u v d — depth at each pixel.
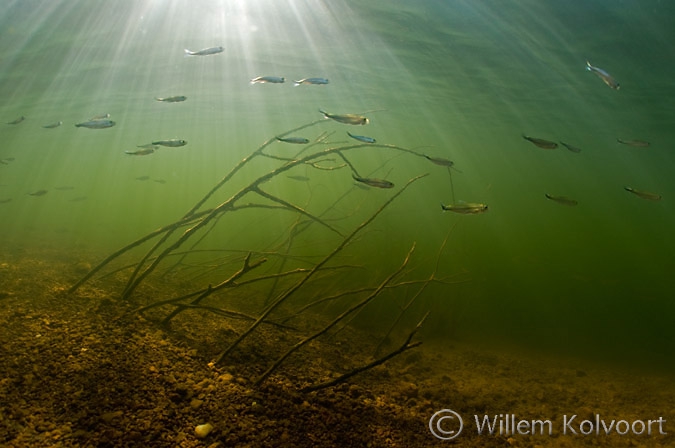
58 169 79.75
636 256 41.78
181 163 79.81
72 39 11.35
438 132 32.62
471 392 5.95
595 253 36.94
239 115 27.05
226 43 12.52
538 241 39.91
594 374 7.83
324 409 4.01
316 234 12.75
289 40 12.41
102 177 130.62
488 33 11.57
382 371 6.18
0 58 12.16
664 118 20.20
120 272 7.39
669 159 35.31
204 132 35.88
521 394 6.21
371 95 20.41
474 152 45.06
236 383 3.95
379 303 9.41
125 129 30.19
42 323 4.08
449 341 9.13
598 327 11.72
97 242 15.59
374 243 11.82
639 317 13.03
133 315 4.80
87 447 2.65
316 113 26.30
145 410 3.15
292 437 3.34
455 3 9.99
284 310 8.11
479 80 16.25
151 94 18.80
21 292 4.84
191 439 2.99
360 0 9.81
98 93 17.88
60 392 3.10
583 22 10.27
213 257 12.02
